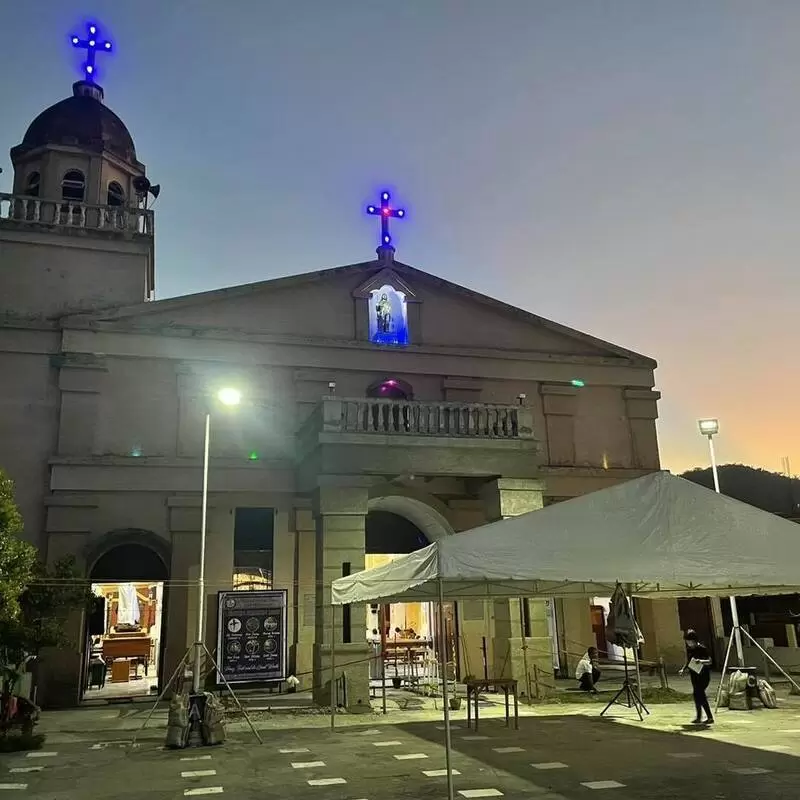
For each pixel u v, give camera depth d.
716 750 11.02
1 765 11.02
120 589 25.36
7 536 12.02
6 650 13.20
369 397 20.28
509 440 18.48
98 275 21.20
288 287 21.81
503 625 18.11
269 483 20.23
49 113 23.59
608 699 17.25
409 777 9.73
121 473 19.39
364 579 12.41
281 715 15.61
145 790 9.33
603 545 9.52
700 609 25.70
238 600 18.50
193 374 20.50
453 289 23.27
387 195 23.56
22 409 19.33
